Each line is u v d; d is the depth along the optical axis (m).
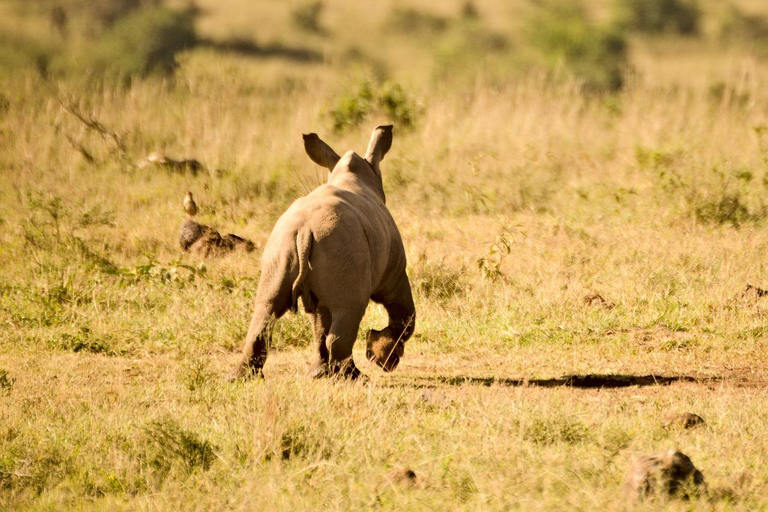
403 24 183.88
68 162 73.94
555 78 89.50
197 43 163.62
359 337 39.59
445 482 21.25
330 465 22.17
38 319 42.28
